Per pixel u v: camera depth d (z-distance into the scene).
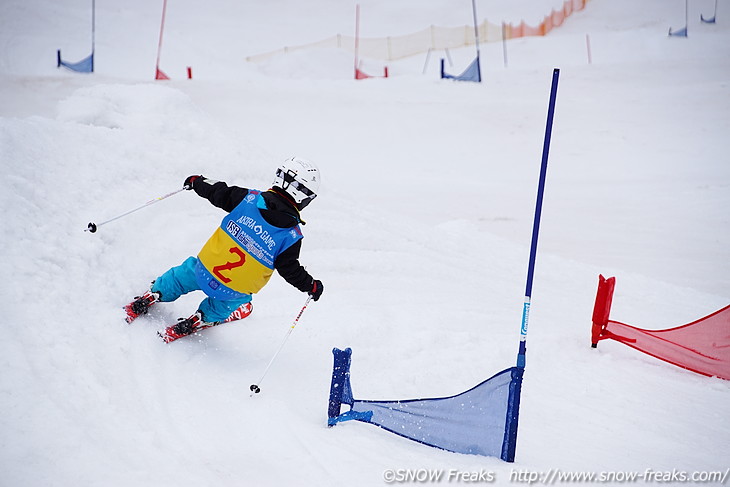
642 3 151.75
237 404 12.91
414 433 12.83
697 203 52.50
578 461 12.45
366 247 24.31
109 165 18.12
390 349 16.97
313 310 18.02
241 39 143.12
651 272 36.44
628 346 20.33
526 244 41.41
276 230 13.48
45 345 11.94
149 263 16.33
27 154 16.25
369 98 85.12
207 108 76.19
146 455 10.35
